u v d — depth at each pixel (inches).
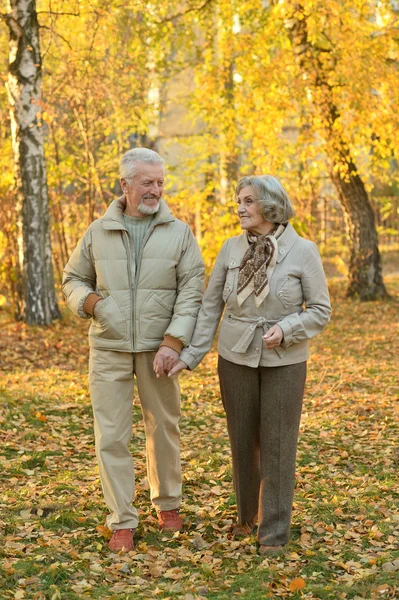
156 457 155.2
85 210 606.2
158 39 541.3
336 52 458.9
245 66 506.6
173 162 817.5
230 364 147.5
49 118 431.2
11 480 186.9
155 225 149.8
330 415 260.8
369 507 172.4
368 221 568.1
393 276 737.6
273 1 506.0
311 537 155.5
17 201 445.7
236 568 140.5
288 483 146.0
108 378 150.0
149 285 149.1
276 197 141.6
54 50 534.0
